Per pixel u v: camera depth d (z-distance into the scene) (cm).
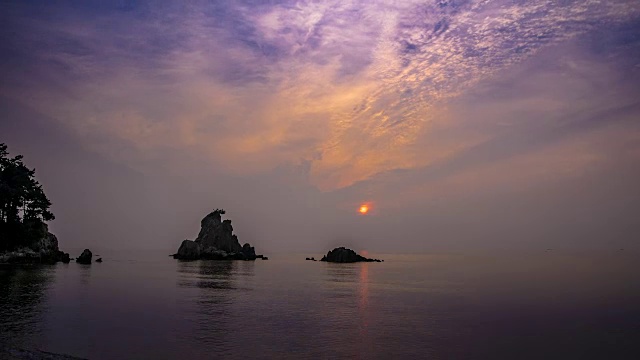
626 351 3434
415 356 3170
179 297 6116
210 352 3138
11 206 11469
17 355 2853
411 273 12562
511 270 14412
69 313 4519
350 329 4028
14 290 6278
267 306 5416
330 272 12812
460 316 4872
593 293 7425
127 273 10356
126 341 3384
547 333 4022
